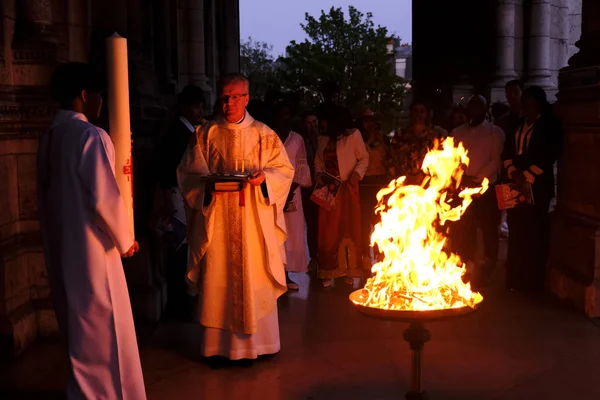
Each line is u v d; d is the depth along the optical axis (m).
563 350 4.84
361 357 4.79
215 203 4.55
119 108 3.26
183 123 5.70
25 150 5.05
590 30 5.77
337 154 6.57
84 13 5.57
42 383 4.31
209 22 12.66
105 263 3.46
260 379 4.42
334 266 6.66
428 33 11.80
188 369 4.62
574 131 5.88
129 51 6.25
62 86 3.53
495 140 6.58
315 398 4.12
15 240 5.00
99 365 3.51
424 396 3.54
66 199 3.41
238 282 4.55
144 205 5.81
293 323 5.57
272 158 4.71
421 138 6.67
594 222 5.56
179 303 5.79
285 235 4.76
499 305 5.95
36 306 5.06
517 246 6.33
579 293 5.65
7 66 4.87
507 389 4.19
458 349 4.88
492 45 10.63
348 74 31.14
